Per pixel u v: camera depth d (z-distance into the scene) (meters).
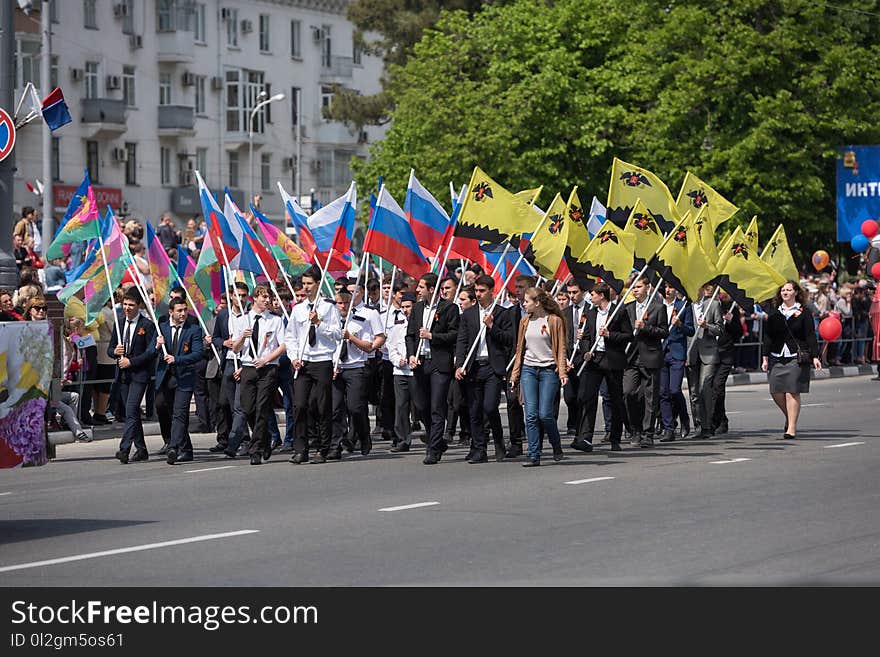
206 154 65.19
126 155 60.28
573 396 20.17
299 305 18.27
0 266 19.38
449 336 17.89
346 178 74.19
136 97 61.25
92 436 22.23
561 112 44.91
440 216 23.09
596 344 18.97
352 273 27.83
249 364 18.59
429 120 44.97
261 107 68.12
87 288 21.38
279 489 15.59
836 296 37.78
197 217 63.78
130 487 16.12
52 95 18.61
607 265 19.34
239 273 23.14
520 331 17.47
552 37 45.97
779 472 16.33
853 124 41.34
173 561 11.08
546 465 17.47
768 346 20.34
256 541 11.96
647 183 21.89
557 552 11.21
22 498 15.38
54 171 56.56
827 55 41.44
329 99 72.38
